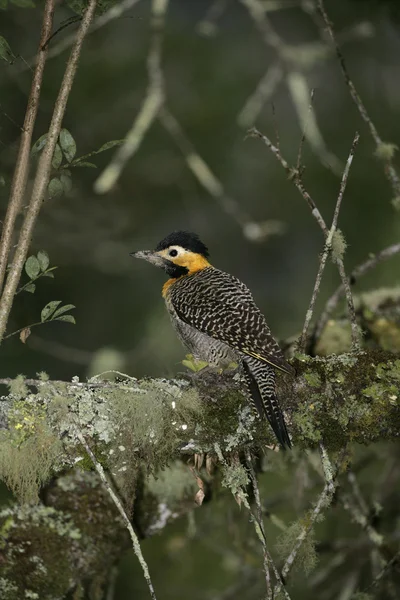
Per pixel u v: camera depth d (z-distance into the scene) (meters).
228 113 16.77
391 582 10.55
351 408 7.91
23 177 7.49
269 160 16.88
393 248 10.70
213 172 16.91
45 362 15.30
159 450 7.76
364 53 16.91
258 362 8.09
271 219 17.12
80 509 9.28
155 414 7.67
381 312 12.08
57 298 15.92
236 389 7.89
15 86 14.96
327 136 16.80
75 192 15.58
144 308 16.28
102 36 15.86
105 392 7.66
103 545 9.28
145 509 9.80
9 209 7.49
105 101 16.39
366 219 16.02
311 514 8.07
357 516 10.43
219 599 11.85
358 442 8.12
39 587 8.79
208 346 9.65
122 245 16.14
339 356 8.16
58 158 7.56
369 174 16.27
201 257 11.17
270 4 13.25
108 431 7.59
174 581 13.53
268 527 12.31
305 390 7.96
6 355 15.02
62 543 9.05
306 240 17.33
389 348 11.62
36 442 7.51
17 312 15.11
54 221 15.94
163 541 13.16
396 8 15.20
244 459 8.55
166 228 17.27
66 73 7.41
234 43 17.14
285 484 13.66
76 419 7.54
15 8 14.95
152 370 14.43
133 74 16.41
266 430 7.90
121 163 12.17
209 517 12.29
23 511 8.95
